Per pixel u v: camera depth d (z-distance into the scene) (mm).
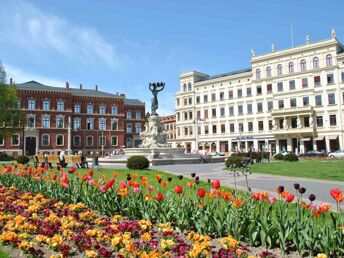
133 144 90688
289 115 68375
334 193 5988
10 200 10867
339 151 57219
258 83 75188
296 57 69875
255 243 6488
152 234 6922
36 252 5941
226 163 28547
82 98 81375
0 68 57875
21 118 59688
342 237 5633
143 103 94875
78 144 79562
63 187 11086
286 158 43781
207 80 84188
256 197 7004
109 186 9070
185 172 24719
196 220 7359
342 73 63750
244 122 77062
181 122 89250
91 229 7500
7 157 57781
